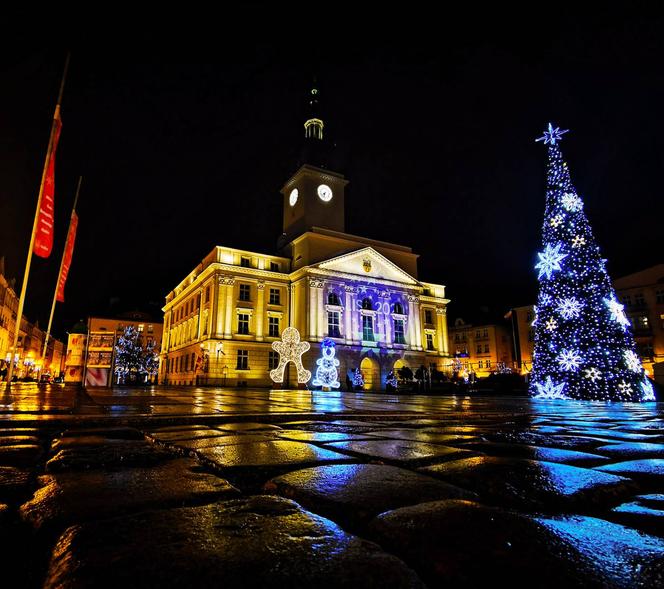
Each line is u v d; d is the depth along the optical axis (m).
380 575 0.95
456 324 72.88
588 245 22.52
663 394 22.83
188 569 0.98
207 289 45.00
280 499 1.62
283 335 20.73
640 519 1.53
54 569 1.00
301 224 48.91
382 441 3.46
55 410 5.94
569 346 21.52
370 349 44.88
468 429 4.71
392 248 52.06
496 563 1.06
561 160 24.02
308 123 54.31
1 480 2.00
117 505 1.57
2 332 55.31
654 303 47.31
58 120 14.66
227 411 6.43
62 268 22.81
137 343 52.47
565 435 4.25
